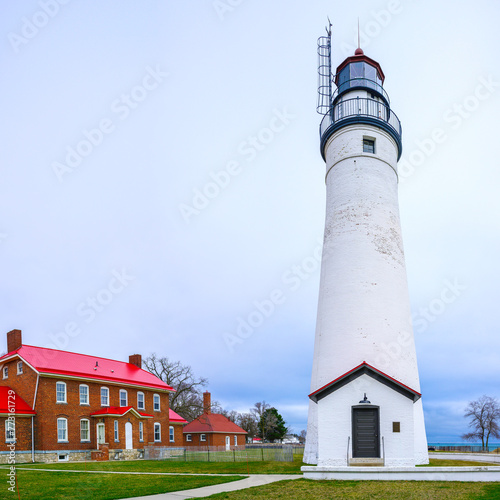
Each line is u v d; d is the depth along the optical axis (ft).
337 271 80.38
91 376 119.14
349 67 94.27
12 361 115.75
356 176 84.23
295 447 167.22
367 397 65.31
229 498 44.32
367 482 52.37
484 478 54.19
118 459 115.03
